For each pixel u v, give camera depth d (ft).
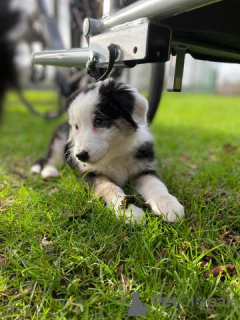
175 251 0.93
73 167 1.49
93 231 1.03
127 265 0.88
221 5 0.96
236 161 1.86
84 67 1.16
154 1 0.82
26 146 2.52
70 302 0.78
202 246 0.95
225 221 1.07
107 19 1.01
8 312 0.77
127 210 1.09
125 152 1.35
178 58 1.09
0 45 1.81
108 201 1.17
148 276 0.83
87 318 0.73
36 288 0.83
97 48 1.02
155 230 0.99
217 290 0.79
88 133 1.24
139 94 1.31
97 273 0.88
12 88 1.98
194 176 1.60
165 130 3.40
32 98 6.12
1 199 1.30
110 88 1.28
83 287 0.84
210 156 2.16
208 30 0.98
